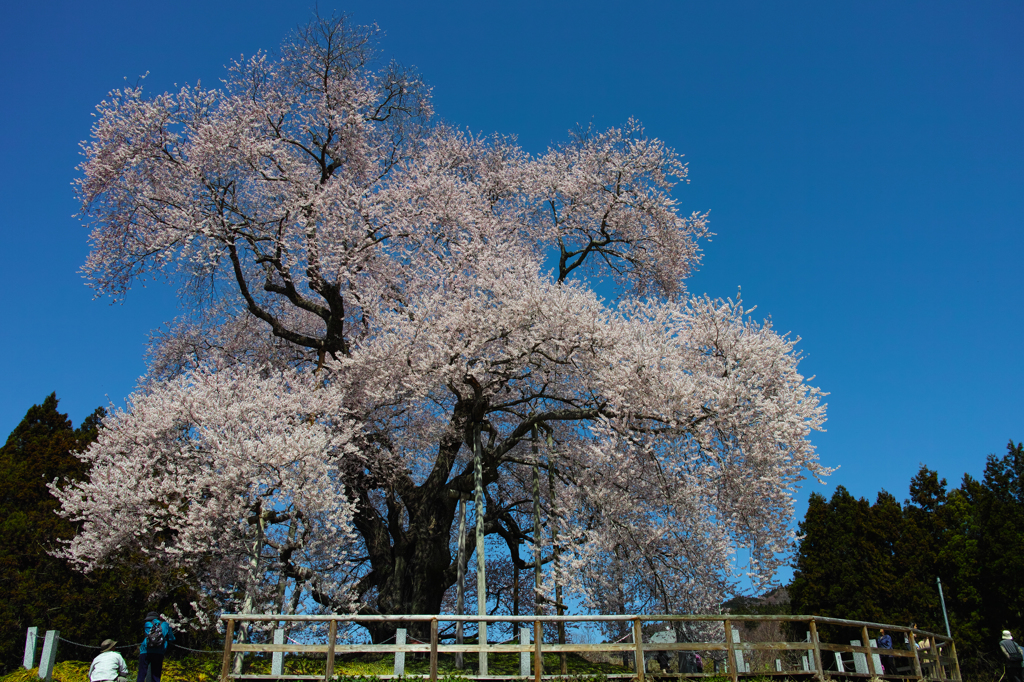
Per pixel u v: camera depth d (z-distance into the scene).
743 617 10.65
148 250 16.55
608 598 13.81
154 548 13.84
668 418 13.02
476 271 16.67
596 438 14.45
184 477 13.12
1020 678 11.91
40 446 16.30
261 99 18.30
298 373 17.69
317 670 12.40
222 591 13.63
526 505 19.36
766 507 13.38
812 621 10.89
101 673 9.61
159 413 13.97
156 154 16.86
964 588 22.34
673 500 13.89
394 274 17.53
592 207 20.33
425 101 20.50
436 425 15.79
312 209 17.33
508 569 21.17
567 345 14.24
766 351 13.73
